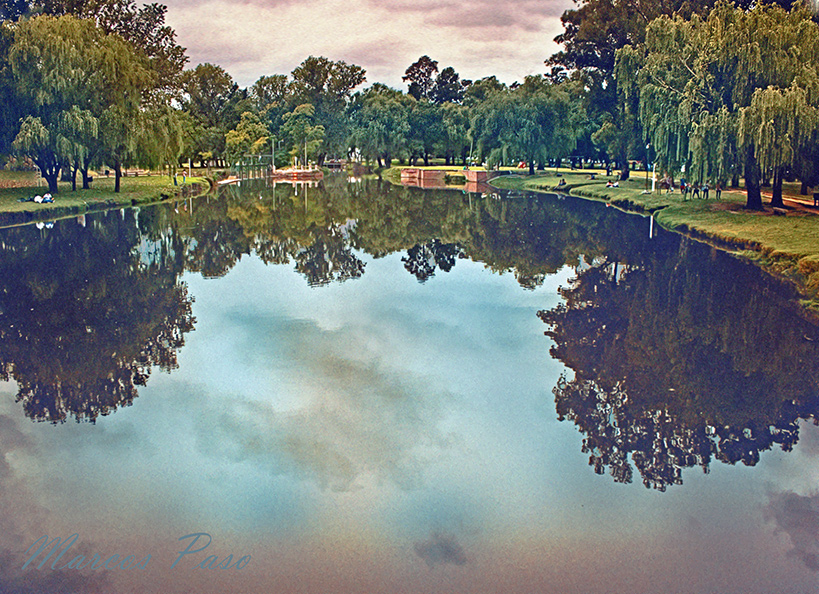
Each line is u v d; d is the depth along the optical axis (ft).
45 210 128.36
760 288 66.13
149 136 159.63
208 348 48.16
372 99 347.15
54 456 31.32
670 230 110.83
